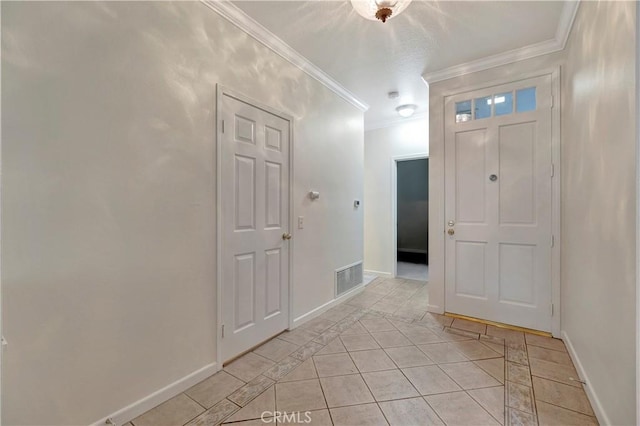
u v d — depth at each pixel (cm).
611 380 139
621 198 128
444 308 308
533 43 250
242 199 221
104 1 145
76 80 136
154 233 167
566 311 236
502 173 275
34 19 124
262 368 206
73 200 136
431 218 314
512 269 272
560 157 248
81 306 139
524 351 228
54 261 131
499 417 157
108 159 147
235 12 207
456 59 277
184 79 181
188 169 184
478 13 211
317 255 309
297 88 276
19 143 121
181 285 181
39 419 128
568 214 229
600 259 155
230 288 212
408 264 589
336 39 244
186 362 184
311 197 297
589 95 175
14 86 120
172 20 174
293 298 275
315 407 166
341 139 348
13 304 121
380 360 216
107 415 148
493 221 280
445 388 183
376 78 315
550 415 158
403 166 641
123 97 152
